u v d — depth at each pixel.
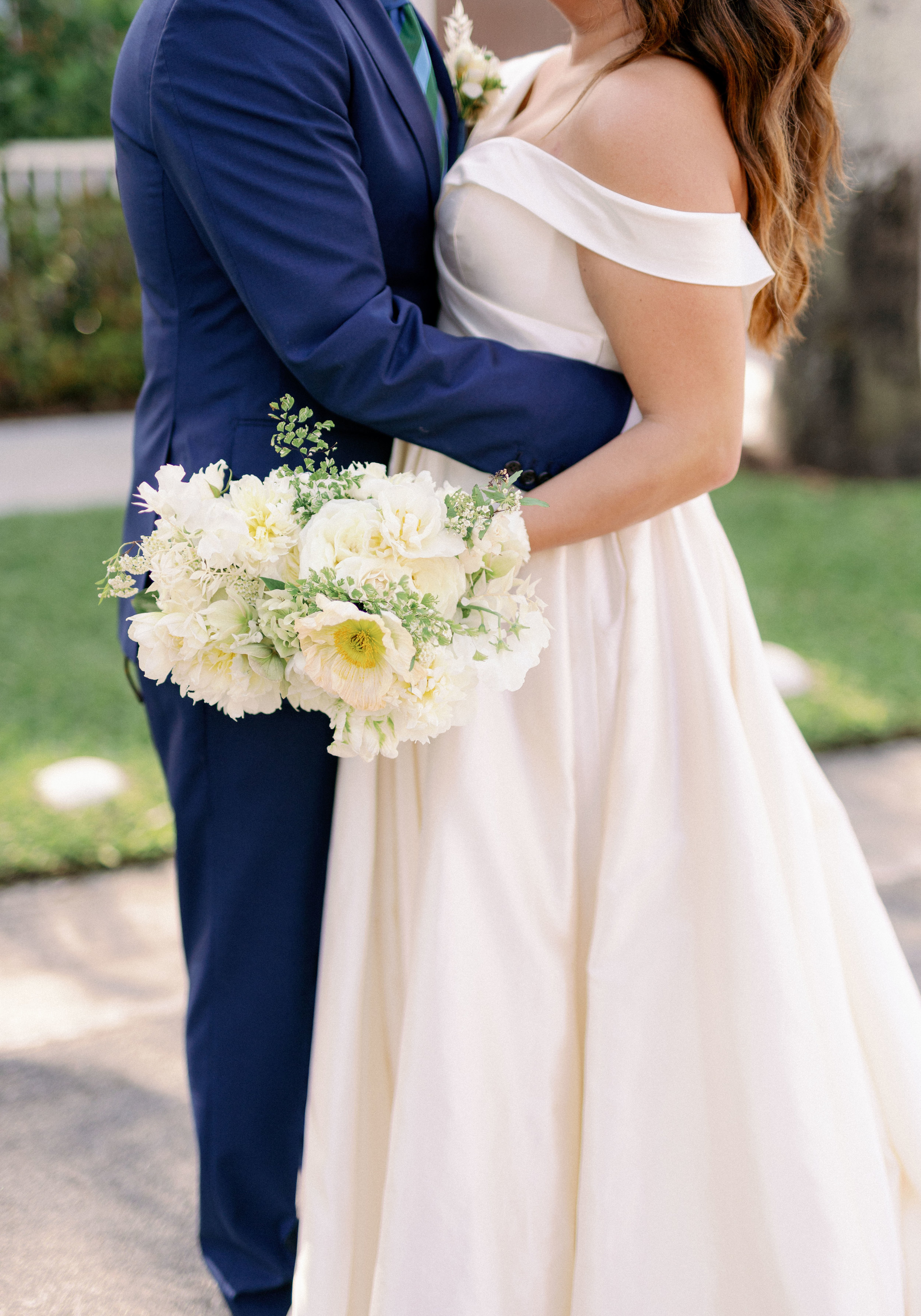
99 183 9.16
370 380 1.43
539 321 1.52
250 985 1.67
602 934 1.50
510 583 1.37
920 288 6.65
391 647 1.23
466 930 1.48
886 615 4.88
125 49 1.52
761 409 7.21
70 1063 2.48
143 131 1.48
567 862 1.53
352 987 1.55
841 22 1.51
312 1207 1.55
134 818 3.37
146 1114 2.35
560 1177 1.53
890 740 3.92
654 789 1.53
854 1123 1.54
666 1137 1.51
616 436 1.53
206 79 1.41
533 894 1.51
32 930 2.94
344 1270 1.54
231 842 1.63
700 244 1.41
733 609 1.63
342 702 1.34
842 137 1.64
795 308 1.73
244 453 1.55
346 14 1.47
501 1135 1.50
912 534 5.86
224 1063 1.70
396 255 1.57
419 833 1.60
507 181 1.47
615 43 1.56
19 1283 1.96
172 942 2.90
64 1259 2.01
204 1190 1.79
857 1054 1.56
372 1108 1.65
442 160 1.67
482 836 1.49
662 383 1.46
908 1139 1.67
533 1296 1.52
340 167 1.42
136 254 1.62
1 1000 2.68
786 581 5.27
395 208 1.54
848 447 6.89
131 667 1.80
